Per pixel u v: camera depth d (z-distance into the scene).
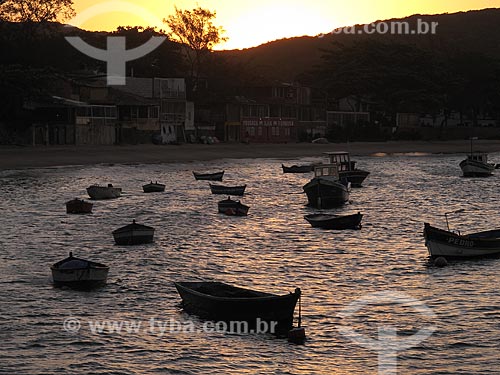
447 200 69.44
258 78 150.12
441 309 31.08
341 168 78.56
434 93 163.12
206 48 153.25
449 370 24.91
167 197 69.31
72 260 34.12
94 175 86.94
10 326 28.33
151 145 116.44
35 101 106.12
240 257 41.38
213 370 24.75
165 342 27.03
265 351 26.36
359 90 160.38
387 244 45.56
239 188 71.44
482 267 38.53
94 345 26.62
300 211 61.09
